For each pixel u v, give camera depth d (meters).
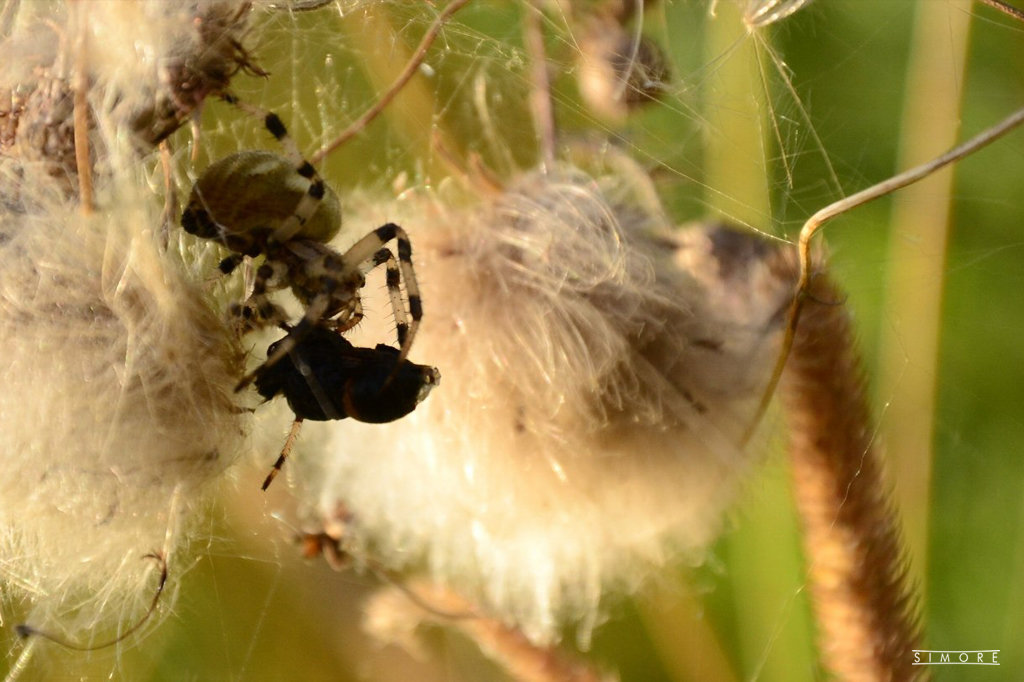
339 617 0.29
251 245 0.25
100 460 0.25
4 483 0.25
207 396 0.25
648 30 0.28
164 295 0.25
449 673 0.29
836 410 0.26
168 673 0.29
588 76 0.28
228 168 0.25
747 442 0.26
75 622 0.27
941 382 0.31
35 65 0.25
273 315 0.26
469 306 0.27
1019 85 0.30
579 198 0.27
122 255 0.25
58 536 0.26
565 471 0.26
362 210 0.28
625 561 0.28
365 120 0.27
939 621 0.30
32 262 0.25
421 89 0.29
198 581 0.29
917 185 0.29
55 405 0.25
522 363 0.26
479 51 0.29
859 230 0.30
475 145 0.29
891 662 0.26
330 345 0.25
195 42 0.25
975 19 0.30
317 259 0.25
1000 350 0.31
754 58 0.28
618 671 0.29
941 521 0.30
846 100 0.31
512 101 0.29
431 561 0.28
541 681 0.26
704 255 0.26
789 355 0.26
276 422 0.27
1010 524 0.30
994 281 0.31
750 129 0.28
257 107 0.25
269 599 0.29
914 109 0.29
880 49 0.31
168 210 0.25
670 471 0.26
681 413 0.26
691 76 0.29
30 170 0.25
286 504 0.28
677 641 0.29
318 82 0.29
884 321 0.29
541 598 0.28
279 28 0.28
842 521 0.26
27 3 0.25
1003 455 0.31
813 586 0.26
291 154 0.25
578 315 0.26
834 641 0.26
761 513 0.29
